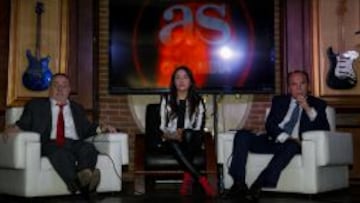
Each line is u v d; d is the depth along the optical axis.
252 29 5.70
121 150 4.23
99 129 4.37
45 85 5.42
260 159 4.07
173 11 5.73
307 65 5.46
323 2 5.44
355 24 5.41
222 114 5.69
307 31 5.48
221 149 4.26
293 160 3.93
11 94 5.38
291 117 4.27
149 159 4.25
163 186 5.06
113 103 5.77
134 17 5.72
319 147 3.88
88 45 5.55
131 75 5.69
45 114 4.12
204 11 5.72
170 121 4.33
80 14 5.56
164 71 5.69
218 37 5.70
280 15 5.66
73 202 3.63
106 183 4.11
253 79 5.67
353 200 3.76
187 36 5.71
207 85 5.67
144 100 5.75
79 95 5.52
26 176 3.73
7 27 5.45
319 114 4.20
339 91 5.37
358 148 5.32
